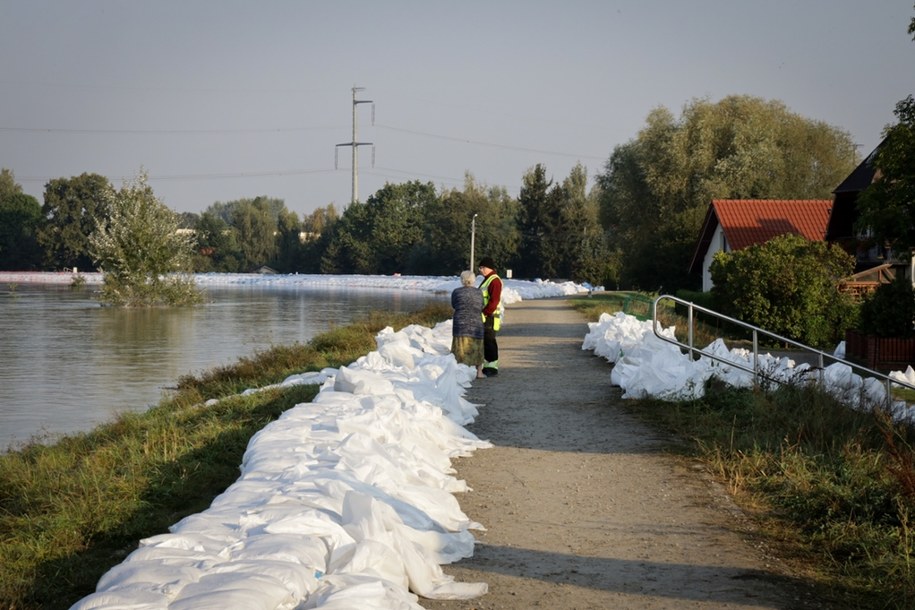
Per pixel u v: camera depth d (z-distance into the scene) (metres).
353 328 28.23
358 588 4.53
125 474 9.17
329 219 143.38
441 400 11.08
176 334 33.41
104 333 33.97
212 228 132.12
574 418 11.58
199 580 4.37
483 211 101.19
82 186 121.81
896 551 6.05
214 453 10.18
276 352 21.91
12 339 31.42
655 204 58.69
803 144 57.84
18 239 123.50
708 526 6.89
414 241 112.06
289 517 5.29
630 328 18.77
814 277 27.66
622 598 5.36
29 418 15.94
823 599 5.36
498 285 15.96
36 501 8.65
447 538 6.12
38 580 6.36
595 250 96.12
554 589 5.50
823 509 7.11
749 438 9.49
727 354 15.00
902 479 7.05
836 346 26.70
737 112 57.94
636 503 7.55
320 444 7.57
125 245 53.16
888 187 20.12
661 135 58.28
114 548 7.24
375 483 6.61
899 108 19.97
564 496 7.77
